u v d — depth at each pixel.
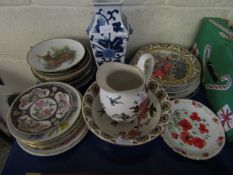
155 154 0.49
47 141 0.45
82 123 0.50
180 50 0.63
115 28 0.49
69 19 0.59
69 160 0.48
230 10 0.57
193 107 0.55
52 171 0.47
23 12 0.57
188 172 0.46
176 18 0.59
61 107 0.50
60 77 0.56
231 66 0.47
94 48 0.54
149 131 0.46
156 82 0.53
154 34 0.63
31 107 0.51
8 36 0.64
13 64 0.74
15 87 0.84
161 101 0.50
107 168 0.47
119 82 0.46
